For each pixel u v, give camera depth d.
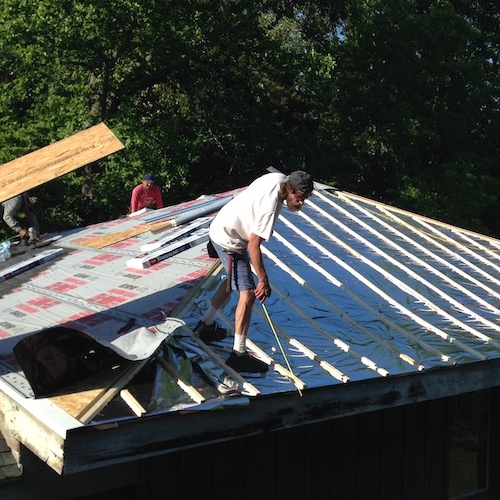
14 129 17.55
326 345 5.58
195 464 6.02
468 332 6.50
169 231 8.42
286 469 6.38
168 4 18.25
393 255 8.23
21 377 4.75
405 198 22.95
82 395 4.29
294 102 25.27
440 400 7.42
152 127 20.14
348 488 6.71
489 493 7.98
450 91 25.50
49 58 17.86
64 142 5.35
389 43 23.17
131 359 4.52
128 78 19.14
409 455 7.14
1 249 8.90
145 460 5.87
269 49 20.27
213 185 23.17
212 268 6.40
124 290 6.43
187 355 4.86
